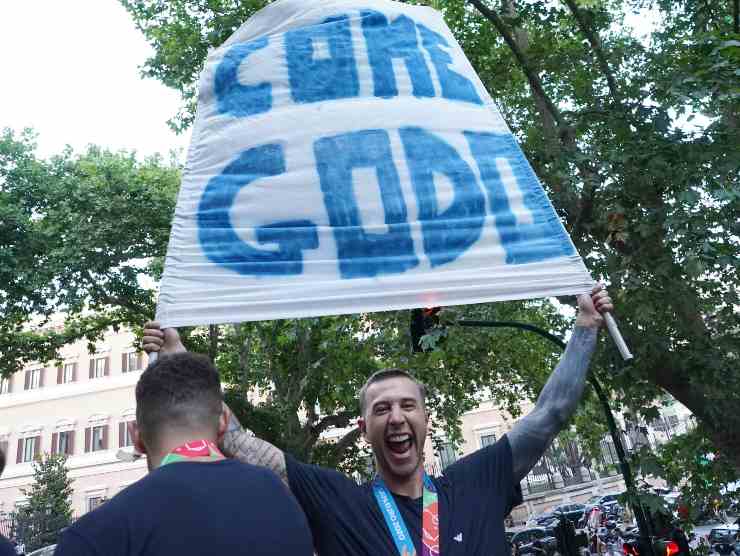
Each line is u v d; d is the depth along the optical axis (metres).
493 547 2.54
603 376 9.61
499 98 13.88
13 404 42.12
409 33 4.43
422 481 2.76
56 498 34.06
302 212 3.66
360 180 3.80
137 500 1.66
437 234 3.73
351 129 3.96
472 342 17.16
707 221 8.37
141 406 2.00
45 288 18.23
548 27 11.93
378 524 2.56
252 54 4.12
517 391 22.41
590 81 11.83
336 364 18.95
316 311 3.42
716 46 7.91
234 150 3.81
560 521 14.12
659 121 9.02
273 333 19.94
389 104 4.09
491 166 4.01
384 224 3.70
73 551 1.52
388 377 2.93
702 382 8.82
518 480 2.87
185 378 2.02
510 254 3.74
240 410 18.41
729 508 10.88
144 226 18.66
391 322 14.73
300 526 1.86
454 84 4.30
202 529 1.65
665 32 11.80
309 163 3.81
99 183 18.41
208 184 3.68
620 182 9.31
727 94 8.05
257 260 3.48
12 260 17.20
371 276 3.55
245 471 1.90
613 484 37.69
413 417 2.80
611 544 21.42
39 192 18.25
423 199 3.81
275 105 3.97
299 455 19.06
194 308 3.29
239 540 1.68
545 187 10.88
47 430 41.34
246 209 3.62
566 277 3.71
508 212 3.87
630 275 8.58
